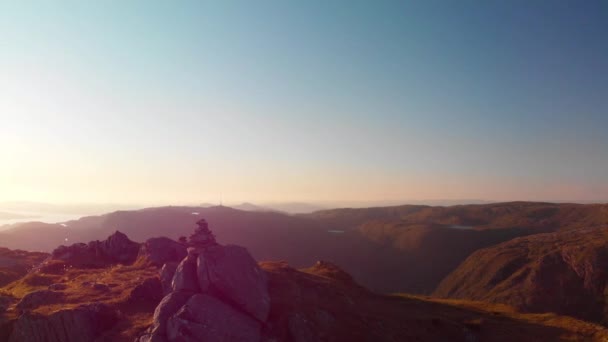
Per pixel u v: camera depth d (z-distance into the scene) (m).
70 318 31.08
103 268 56.47
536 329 53.41
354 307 47.19
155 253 55.31
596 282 191.62
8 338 30.69
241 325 30.47
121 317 33.72
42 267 56.34
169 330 28.59
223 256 35.38
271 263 58.94
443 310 62.09
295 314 35.25
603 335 50.25
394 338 40.91
